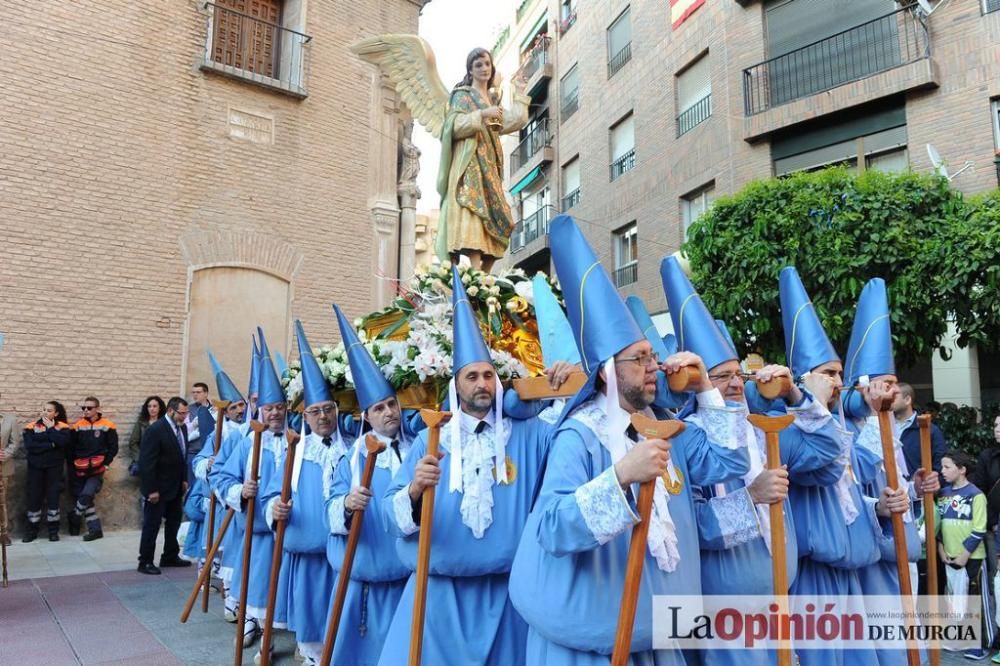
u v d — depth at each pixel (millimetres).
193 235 10945
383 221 12766
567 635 2172
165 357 10539
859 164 10672
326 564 4477
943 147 11711
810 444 2998
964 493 5211
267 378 5164
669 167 16766
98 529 9453
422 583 2787
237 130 11508
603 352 2287
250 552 4711
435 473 2824
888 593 3602
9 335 9367
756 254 8547
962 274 7527
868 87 12445
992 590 5215
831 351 3275
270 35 12195
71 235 9922
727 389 2691
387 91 13117
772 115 13734
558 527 2072
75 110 10070
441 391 4227
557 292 4902
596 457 2289
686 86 16594
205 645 5164
